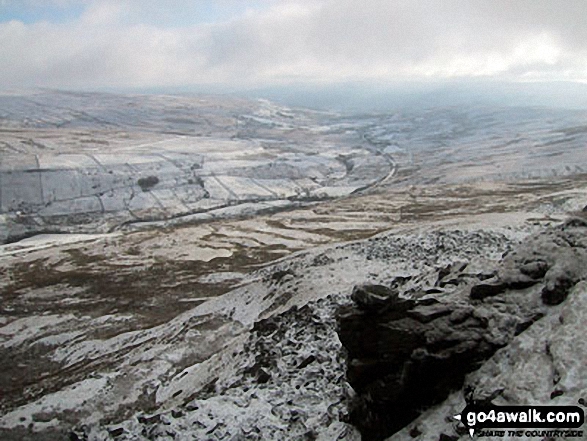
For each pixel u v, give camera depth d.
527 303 13.13
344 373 16.20
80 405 23.42
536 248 14.85
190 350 27.73
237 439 13.41
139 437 14.12
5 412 25.39
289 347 19.98
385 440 12.00
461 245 34.34
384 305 12.74
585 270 13.16
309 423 13.93
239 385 18.09
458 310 12.77
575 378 10.06
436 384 11.96
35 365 33.19
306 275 32.16
